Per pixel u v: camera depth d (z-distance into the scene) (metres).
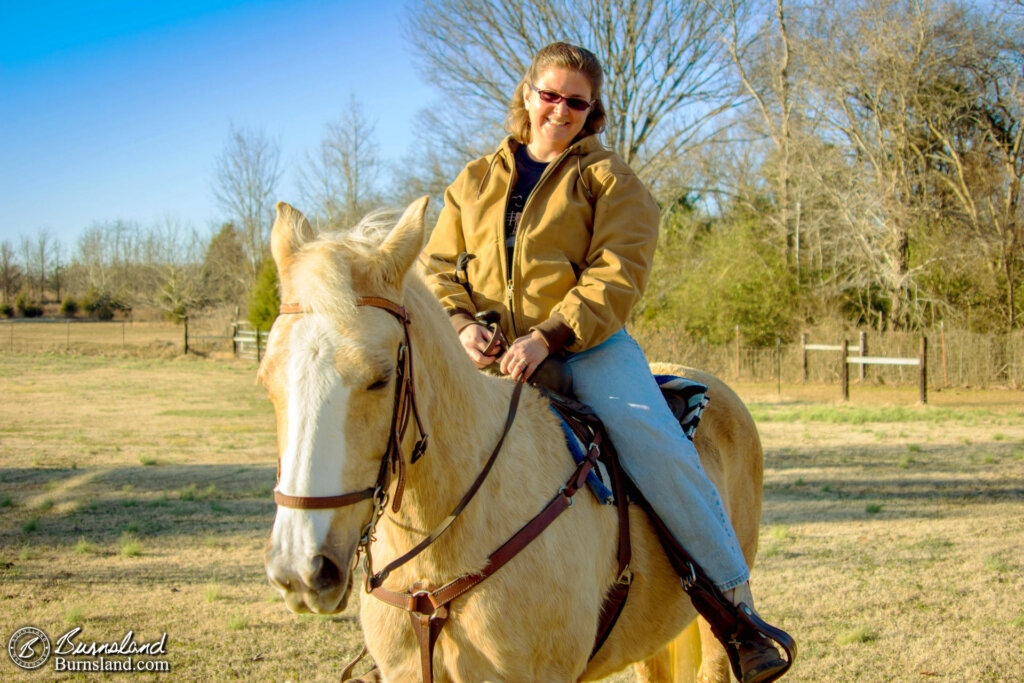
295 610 1.49
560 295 2.41
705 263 24.11
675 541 2.35
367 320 1.59
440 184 23.06
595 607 2.10
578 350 2.27
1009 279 20.53
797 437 12.10
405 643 1.97
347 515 1.53
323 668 3.90
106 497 7.75
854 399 17.45
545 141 2.61
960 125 21.83
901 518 7.02
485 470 1.96
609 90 21.64
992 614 4.61
